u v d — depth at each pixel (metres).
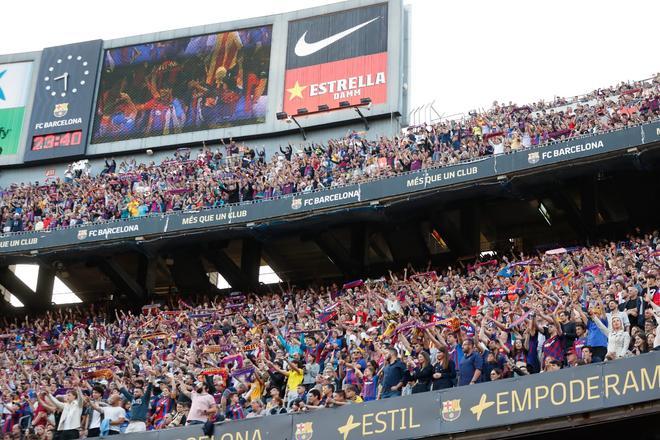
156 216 36.47
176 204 37.28
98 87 44.34
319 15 42.41
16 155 44.12
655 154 30.16
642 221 34.22
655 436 18.77
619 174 32.81
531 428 18.69
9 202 40.34
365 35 41.34
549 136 32.69
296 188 35.72
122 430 23.06
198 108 42.72
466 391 19.31
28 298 40.66
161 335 30.77
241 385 23.03
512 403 18.83
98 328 33.94
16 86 45.25
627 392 17.83
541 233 37.62
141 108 43.47
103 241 36.81
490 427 18.94
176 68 43.62
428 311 25.92
